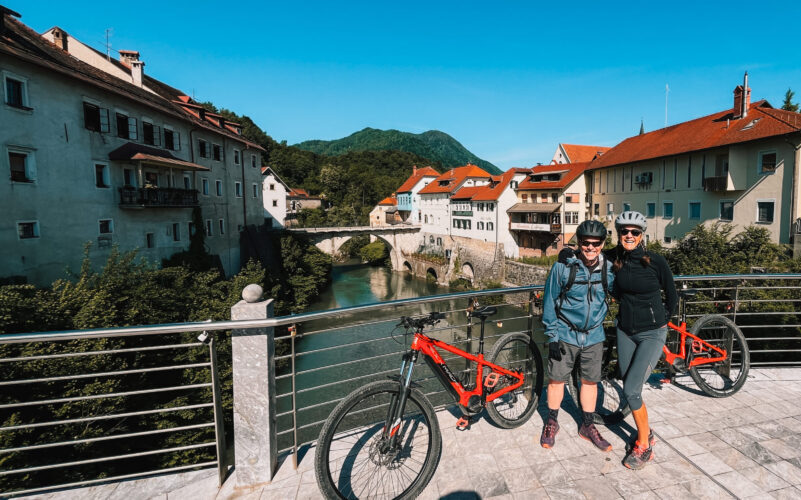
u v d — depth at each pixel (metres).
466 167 58.59
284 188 51.97
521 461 2.92
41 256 16.89
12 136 15.75
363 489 2.68
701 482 2.67
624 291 2.95
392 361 22.61
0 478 8.80
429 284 51.88
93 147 19.36
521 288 3.53
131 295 14.87
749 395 3.82
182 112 27.38
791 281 11.45
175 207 24.38
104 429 10.73
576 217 39.03
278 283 34.00
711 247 18.31
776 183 21.19
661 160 29.53
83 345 11.23
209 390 13.33
